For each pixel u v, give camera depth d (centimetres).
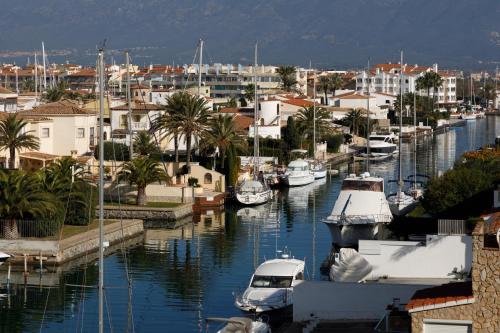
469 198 9981
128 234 11194
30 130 14862
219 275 9006
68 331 7181
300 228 11825
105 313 7650
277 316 7319
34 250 9519
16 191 9869
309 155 19400
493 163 11612
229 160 15075
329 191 15788
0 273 9188
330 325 6444
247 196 13988
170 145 17388
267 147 19175
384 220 10319
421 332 4709
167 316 7512
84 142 15912
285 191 15875
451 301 4669
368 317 6631
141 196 12988
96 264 9581
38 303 8019
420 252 7544
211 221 12575
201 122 14888
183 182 14312
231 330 6144
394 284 6638
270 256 9894
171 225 12256
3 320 7506
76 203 10994
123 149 15575
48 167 11606
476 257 4647
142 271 9231
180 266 9456
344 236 10300
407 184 15812
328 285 6694
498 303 4616
